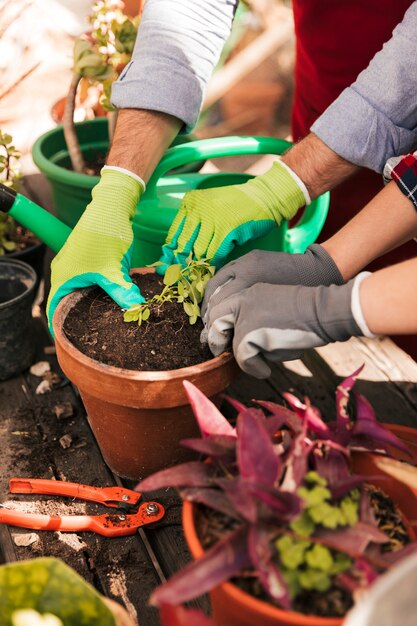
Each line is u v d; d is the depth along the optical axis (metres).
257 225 1.13
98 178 1.42
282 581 0.61
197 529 0.72
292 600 0.64
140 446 1.05
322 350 1.41
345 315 0.88
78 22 2.78
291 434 0.79
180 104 1.17
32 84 2.71
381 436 0.76
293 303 0.92
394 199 1.03
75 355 0.98
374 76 1.07
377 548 0.67
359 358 1.40
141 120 1.18
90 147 1.75
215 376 0.98
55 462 1.14
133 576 0.95
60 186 1.47
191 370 0.95
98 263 1.11
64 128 1.58
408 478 0.77
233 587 0.64
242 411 0.77
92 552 0.98
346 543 0.63
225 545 0.63
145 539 0.99
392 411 1.26
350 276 1.07
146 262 1.32
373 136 1.07
